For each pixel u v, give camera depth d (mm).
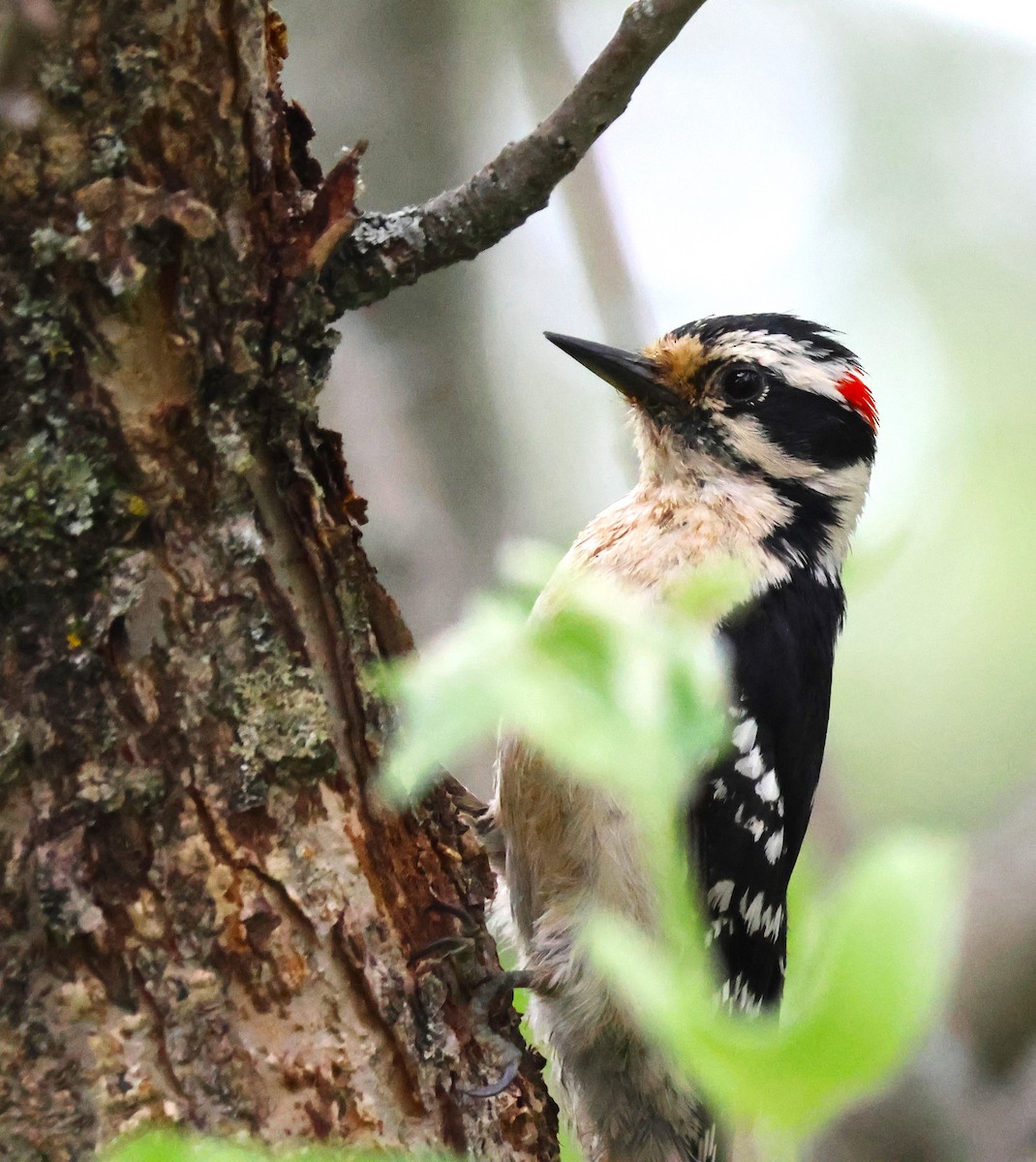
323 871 2553
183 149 2549
